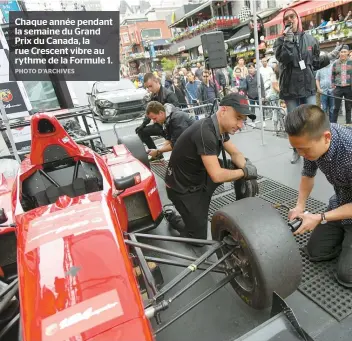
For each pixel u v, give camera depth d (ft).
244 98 6.90
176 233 9.48
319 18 50.67
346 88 19.25
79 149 8.10
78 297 3.65
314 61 12.55
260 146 16.20
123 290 3.77
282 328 4.28
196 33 93.04
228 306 6.22
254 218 5.14
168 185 8.43
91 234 4.40
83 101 31.30
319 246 6.89
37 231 4.61
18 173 7.30
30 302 3.69
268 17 64.75
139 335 3.42
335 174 5.65
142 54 140.15
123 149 10.98
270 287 4.83
